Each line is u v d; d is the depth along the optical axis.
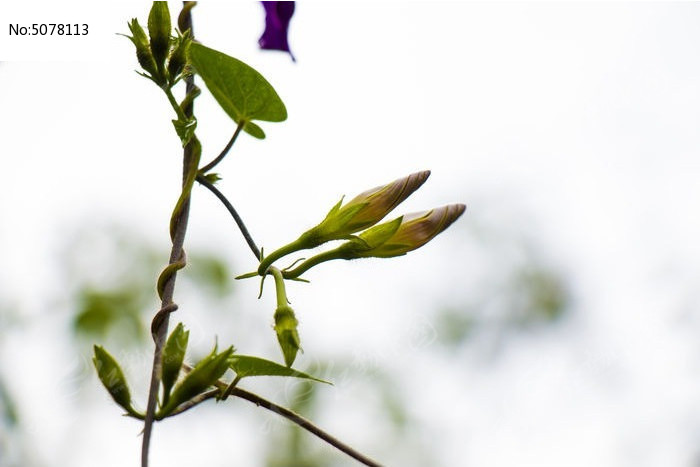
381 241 0.99
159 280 0.94
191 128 0.96
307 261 0.98
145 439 0.92
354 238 0.99
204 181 0.97
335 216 0.99
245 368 0.95
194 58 0.96
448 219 1.00
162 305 0.94
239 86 0.97
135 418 0.93
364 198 0.99
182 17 0.97
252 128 0.98
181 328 0.93
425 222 1.00
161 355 0.93
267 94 0.97
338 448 0.96
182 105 0.96
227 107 0.97
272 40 0.97
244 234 0.97
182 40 0.96
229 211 0.97
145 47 0.96
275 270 0.97
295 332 0.95
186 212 0.95
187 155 0.96
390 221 0.99
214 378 0.93
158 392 0.93
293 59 0.98
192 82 0.96
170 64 0.96
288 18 0.98
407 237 0.99
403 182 0.99
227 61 0.96
